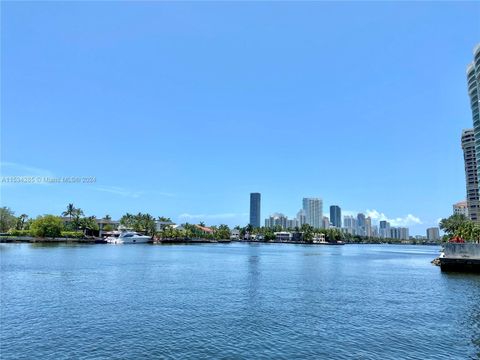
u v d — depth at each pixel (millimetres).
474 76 160625
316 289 53531
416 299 46000
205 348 26359
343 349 26500
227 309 38719
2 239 187625
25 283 53562
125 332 29781
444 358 24891
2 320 33000
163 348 26219
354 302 43625
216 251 166375
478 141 156750
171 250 164250
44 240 198750
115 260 96188
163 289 50750
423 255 184125
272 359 24438
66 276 61562
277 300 44219
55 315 34906
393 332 30812
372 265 103688
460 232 132375
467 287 56844
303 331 30875
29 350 25531
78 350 25609
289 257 134875
